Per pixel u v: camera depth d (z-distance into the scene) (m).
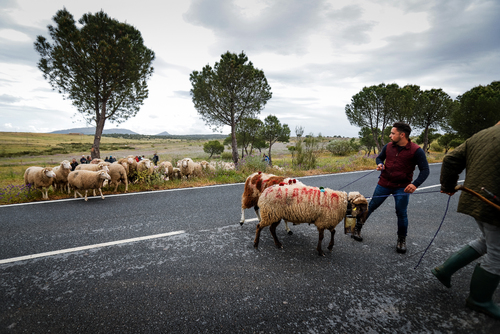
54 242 3.82
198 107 15.77
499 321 2.16
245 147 30.08
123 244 3.76
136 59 15.05
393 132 3.40
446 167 2.38
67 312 2.30
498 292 2.58
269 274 2.95
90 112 15.74
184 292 2.60
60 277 2.88
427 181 9.11
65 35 13.28
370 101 21.30
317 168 12.62
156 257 3.36
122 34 14.46
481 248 2.31
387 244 3.79
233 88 14.84
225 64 14.21
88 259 3.30
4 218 4.94
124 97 16.09
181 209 5.59
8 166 24.20
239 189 7.77
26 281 2.80
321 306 2.39
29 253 3.46
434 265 3.16
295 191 3.37
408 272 3.00
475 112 19.61
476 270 2.24
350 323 2.17
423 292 2.60
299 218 3.35
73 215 5.14
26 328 2.11
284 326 2.13
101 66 13.63
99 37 14.10
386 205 5.96
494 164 2.01
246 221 4.82
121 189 7.82
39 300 2.47
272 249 3.63
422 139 35.34
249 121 27.41
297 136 13.31
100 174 6.47
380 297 2.53
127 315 2.26
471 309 2.33
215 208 5.68
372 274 2.96
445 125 23.45
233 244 3.79
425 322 2.17
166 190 7.66
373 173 11.45
